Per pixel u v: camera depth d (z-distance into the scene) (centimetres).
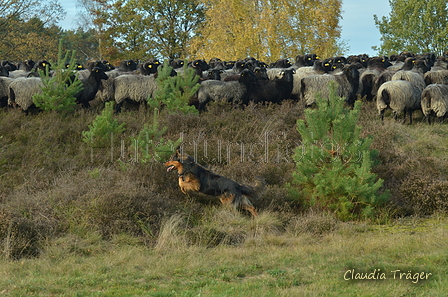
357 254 923
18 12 3972
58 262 908
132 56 6278
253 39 4981
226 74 2762
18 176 1427
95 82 2173
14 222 1012
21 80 1962
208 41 5503
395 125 1994
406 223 1210
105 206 1117
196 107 2209
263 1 5019
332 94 1298
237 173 1421
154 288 749
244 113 1961
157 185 1328
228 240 1065
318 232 1126
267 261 890
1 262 905
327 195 1266
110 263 892
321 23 4853
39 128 1759
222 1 5244
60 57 1956
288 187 1331
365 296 688
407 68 2647
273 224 1155
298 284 759
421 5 6025
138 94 2162
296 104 2194
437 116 2042
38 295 716
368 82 2448
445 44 5862
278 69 2775
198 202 1284
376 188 1228
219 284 762
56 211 1131
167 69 1927
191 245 1022
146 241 1054
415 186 1342
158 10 6694
